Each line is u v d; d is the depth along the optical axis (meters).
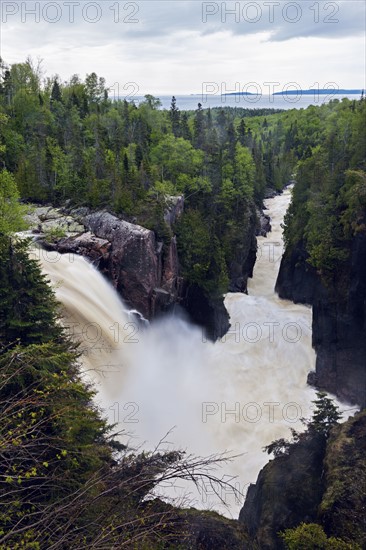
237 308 48.44
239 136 104.75
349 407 36.69
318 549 15.02
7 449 9.46
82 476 13.20
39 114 67.44
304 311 48.75
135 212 43.22
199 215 54.50
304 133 137.38
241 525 17.66
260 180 86.75
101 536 8.53
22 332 19.42
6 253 20.34
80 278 36.12
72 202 46.84
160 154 63.72
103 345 33.91
